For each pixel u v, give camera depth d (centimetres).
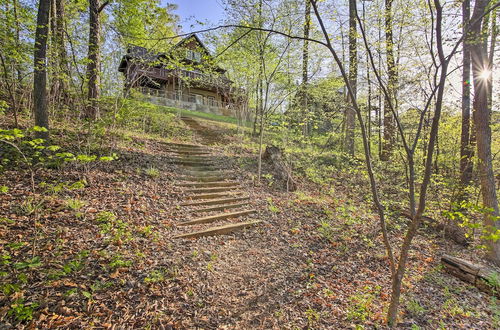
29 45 560
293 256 418
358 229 550
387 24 529
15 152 487
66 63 568
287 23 660
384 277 388
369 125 941
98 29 640
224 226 465
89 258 301
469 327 297
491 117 583
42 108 536
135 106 752
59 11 686
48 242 311
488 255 513
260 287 326
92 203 422
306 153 1024
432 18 244
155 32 660
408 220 644
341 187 823
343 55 800
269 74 803
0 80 616
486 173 522
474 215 602
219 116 1725
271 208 575
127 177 543
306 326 265
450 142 638
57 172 479
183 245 385
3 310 217
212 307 277
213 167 748
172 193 541
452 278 416
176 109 1411
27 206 362
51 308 231
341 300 314
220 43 766
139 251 338
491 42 509
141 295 269
